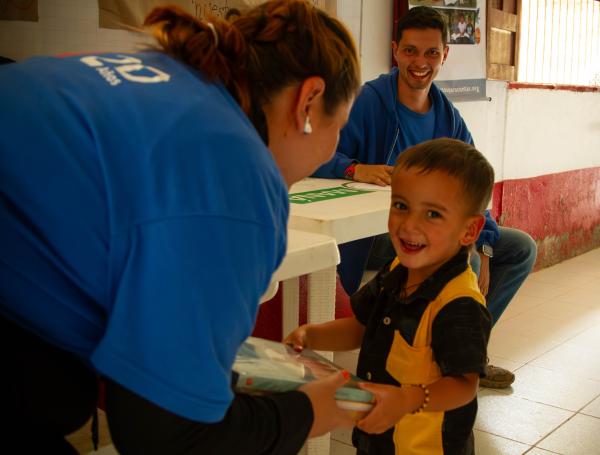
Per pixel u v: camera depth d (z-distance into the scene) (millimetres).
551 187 5672
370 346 1464
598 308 4406
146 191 819
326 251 1588
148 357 815
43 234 836
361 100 2945
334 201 2121
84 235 825
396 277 1468
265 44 1025
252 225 870
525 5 5254
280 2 1071
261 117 1023
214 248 828
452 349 1305
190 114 873
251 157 882
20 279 851
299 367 1159
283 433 965
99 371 836
